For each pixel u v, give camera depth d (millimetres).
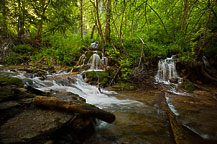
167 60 9453
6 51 9141
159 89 6926
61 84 6031
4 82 3082
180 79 8203
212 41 7566
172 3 5973
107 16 8859
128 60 7605
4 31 9242
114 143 2117
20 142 1400
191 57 8281
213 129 2787
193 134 2506
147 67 9258
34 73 6633
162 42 11789
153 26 11109
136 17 5844
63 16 8703
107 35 11062
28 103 2379
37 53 10125
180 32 7691
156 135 2447
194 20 7871
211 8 5750
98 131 2488
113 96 5516
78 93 5324
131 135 2408
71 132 1970
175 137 2303
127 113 3566
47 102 2324
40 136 1559
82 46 11055
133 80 7777
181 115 3623
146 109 3939
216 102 5039
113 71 8328
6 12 7387
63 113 2238
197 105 4602
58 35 11109
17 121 1849
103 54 10086
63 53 9758
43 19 7949
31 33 13039
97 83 7008
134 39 11031
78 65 9648
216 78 7762
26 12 7328
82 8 12430
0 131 1559
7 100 2287
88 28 19281
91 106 2572
